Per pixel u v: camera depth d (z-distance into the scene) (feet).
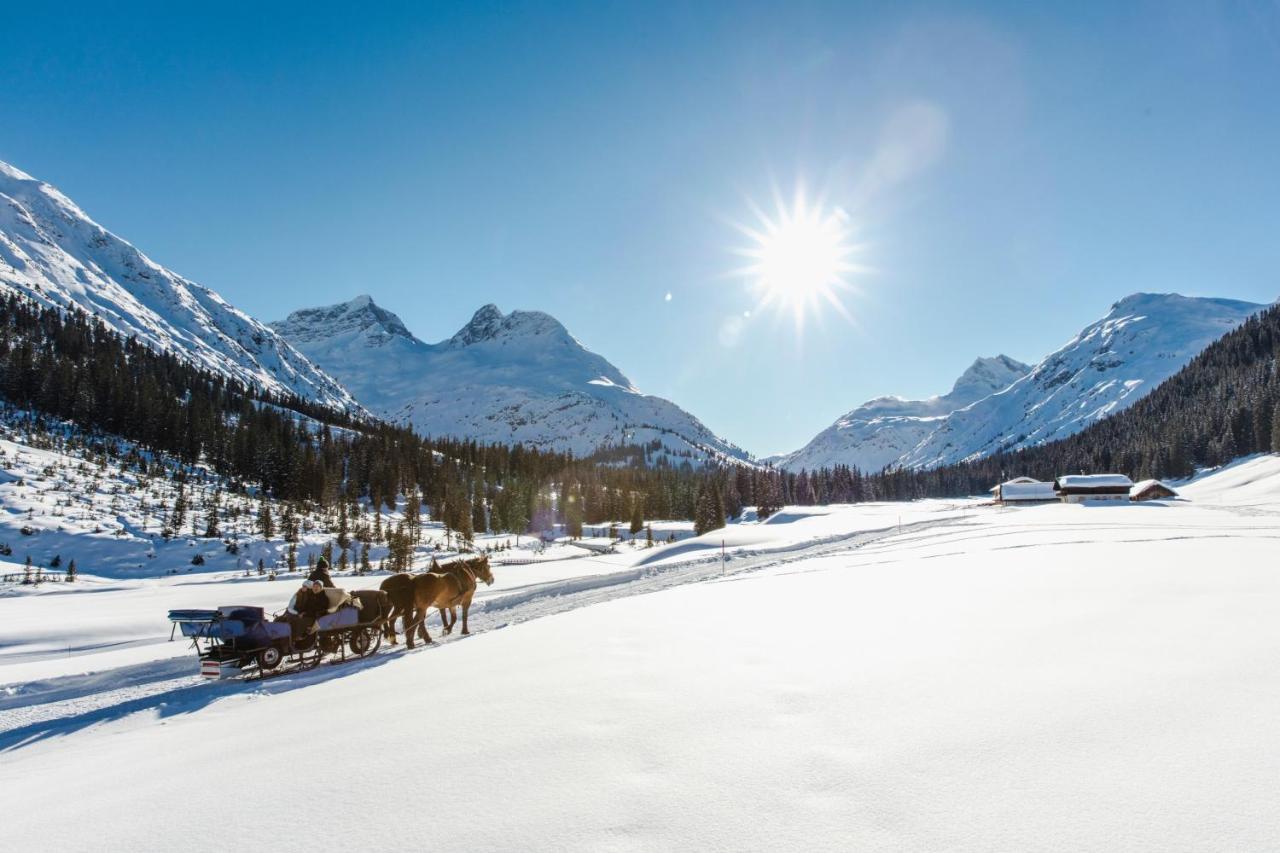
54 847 13.70
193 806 15.02
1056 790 12.30
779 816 12.11
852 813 12.01
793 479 579.48
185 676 40.68
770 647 25.90
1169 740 14.15
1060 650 22.33
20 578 184.85
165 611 112.37
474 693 22.26
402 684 25.82
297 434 517.14
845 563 62.69
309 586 38.68
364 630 40.78
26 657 65.67
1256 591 32.09
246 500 332.80
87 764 20.90
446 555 282.36
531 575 156.15
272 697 28.99
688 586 53.83
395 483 442.91
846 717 17.03
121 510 258.78
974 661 21.57
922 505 417.08
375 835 12.67
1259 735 14.07
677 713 18.28
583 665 25.05
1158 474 449.48
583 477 609.42
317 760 17.15
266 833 13.24
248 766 17.52
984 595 35.19
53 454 303.48
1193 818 10.95
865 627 28.66
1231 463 406.00
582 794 13.64
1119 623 26.09
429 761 16.15
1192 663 19.79
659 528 447.42
